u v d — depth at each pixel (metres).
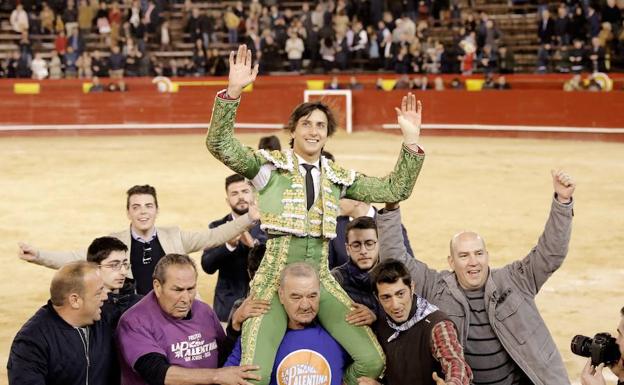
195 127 36.22
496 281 7.11
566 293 12.38
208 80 36.16
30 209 19.30
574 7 34.38
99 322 6.79
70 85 36.12
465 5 37.19
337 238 9.07
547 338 7.07
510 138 32.75
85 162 26.86
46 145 31.89
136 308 6.80
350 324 6.54
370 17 36.22
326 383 6.50
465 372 6.03
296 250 6.51
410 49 35.00
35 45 37.81
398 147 29.72
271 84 35.66
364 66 35.88
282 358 6.47
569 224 6.96
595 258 14.40
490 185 21.83
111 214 18.72
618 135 31.06
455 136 33.72
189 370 6.43
